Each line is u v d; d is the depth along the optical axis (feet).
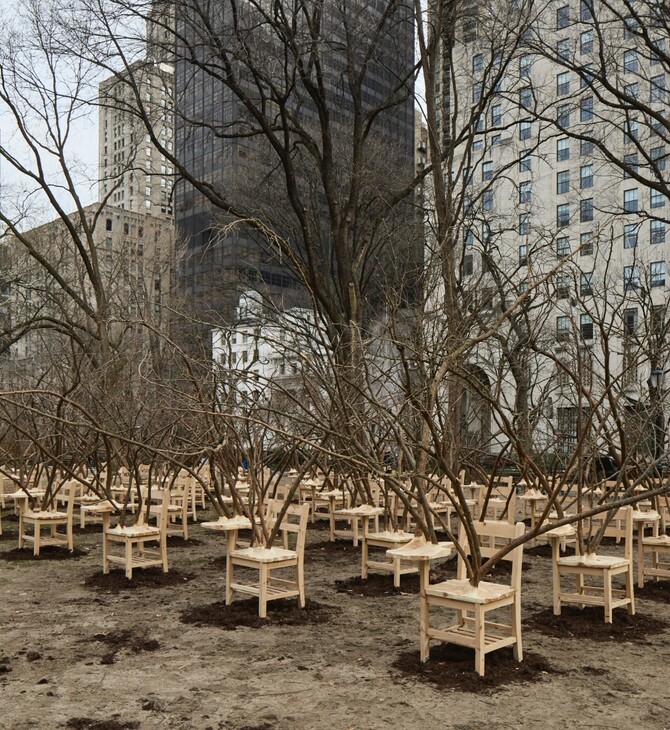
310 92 64.03
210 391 32.40
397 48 70.18
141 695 17.66
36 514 38.17
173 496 43.78
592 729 15.61
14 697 17.54
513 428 28.78
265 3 69.26
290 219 79.20
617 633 22.86
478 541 19.84
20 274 77.00
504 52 62.85
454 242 43.68
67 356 47.93
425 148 100.32
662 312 36.65
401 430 26.76
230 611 25.68
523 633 22.88
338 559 37.11
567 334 34.68
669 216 139.64
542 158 66.74
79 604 27.20
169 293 59.62
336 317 60.39
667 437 32.30
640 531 29.81
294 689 18.01
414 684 18.24
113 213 110.01
